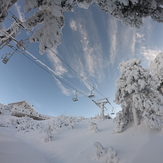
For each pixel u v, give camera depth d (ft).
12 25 25.81
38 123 58.44
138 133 24.03
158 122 22.07
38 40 9.92
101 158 20.42
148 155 16.28
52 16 9.66
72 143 32.55
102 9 11.76
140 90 25.57
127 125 30.32
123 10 11.15
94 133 37.11
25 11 8.41
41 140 38.06
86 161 21.20
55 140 37.58
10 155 18.56
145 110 24.17
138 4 10.70
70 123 52.95
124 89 28.30
